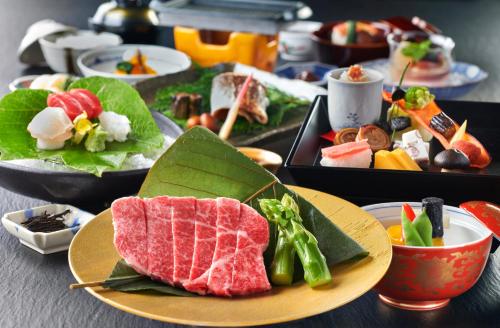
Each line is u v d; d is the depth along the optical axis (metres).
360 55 1.68
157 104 1.38
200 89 1.42
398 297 0.86
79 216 1.02
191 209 0.85
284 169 1.17
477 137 1.14
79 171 1.03
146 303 0.78
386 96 1.22
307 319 0.86
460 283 0.85
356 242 0.84
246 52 1.67
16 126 1.10
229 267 0.81
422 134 1.14
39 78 1.42
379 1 2.35
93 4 2.30
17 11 2.22
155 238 0.83
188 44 1.70
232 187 0.92
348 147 1.04
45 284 0.93
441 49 1.53
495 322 0.86
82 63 1.57
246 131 1.28
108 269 0.82
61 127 1.07
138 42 1.84
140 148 1.11
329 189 1.00
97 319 0.87
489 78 1.63
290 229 0.83
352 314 0.87
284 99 1.36
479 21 2.14
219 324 0.74
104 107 1.16
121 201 0.85
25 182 1.04
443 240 0.90
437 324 0.86
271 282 0.82
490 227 0.86
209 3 1.82
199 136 0.93
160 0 1.83
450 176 0.96
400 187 0.98
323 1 2.33
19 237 0.99
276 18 1.66
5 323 0.87
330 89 1.16
